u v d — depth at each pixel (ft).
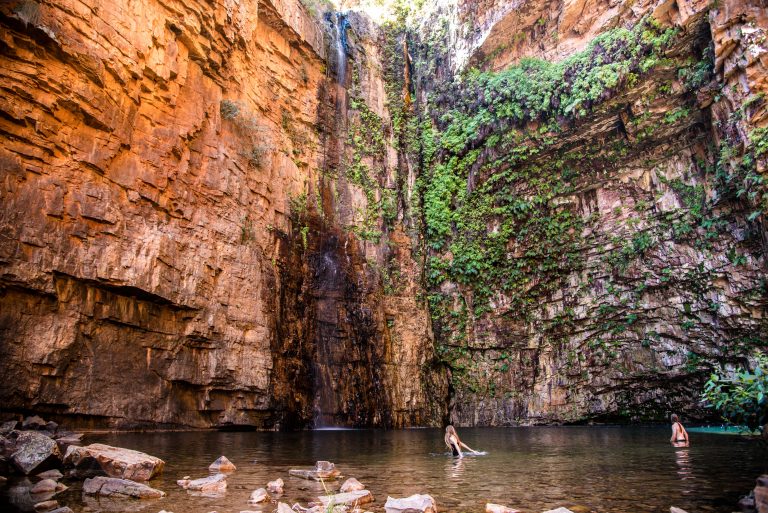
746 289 59.72
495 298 76.48
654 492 17.80
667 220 66.54
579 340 72.43
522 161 73.82
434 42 86.33
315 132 73.05
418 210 80.07
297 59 72.13
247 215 56.90
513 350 74.90
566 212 74.02
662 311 67.00
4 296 34.96
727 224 61.31
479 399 73.87
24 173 36.81
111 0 42.70
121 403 41.01
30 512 14.53
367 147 79.00
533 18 72.18
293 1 70.59
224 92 57.41
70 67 39.50
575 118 66.28
